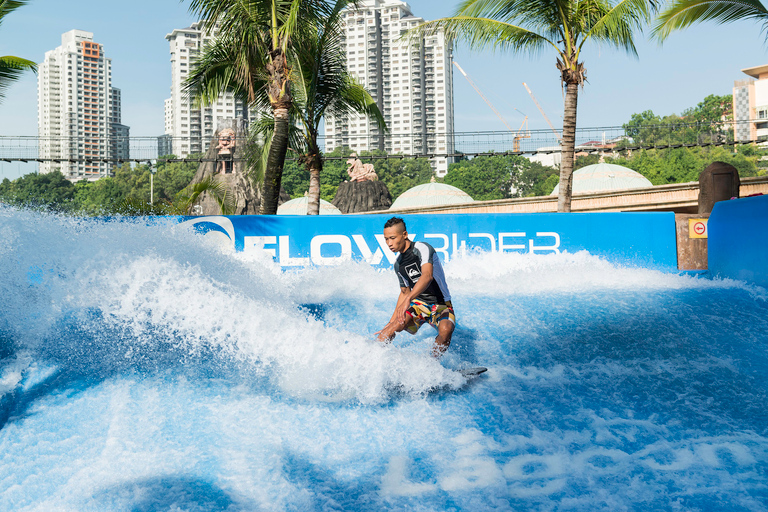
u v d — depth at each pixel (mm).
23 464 3014
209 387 3916
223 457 3096
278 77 11602
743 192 20500
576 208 23859
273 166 11945
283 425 3465
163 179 89250
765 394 3986
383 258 8672
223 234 8445
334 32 12672
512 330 5305
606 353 4742
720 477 2918
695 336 5086
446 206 27062
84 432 3340
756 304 6082
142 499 2709
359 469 3027
